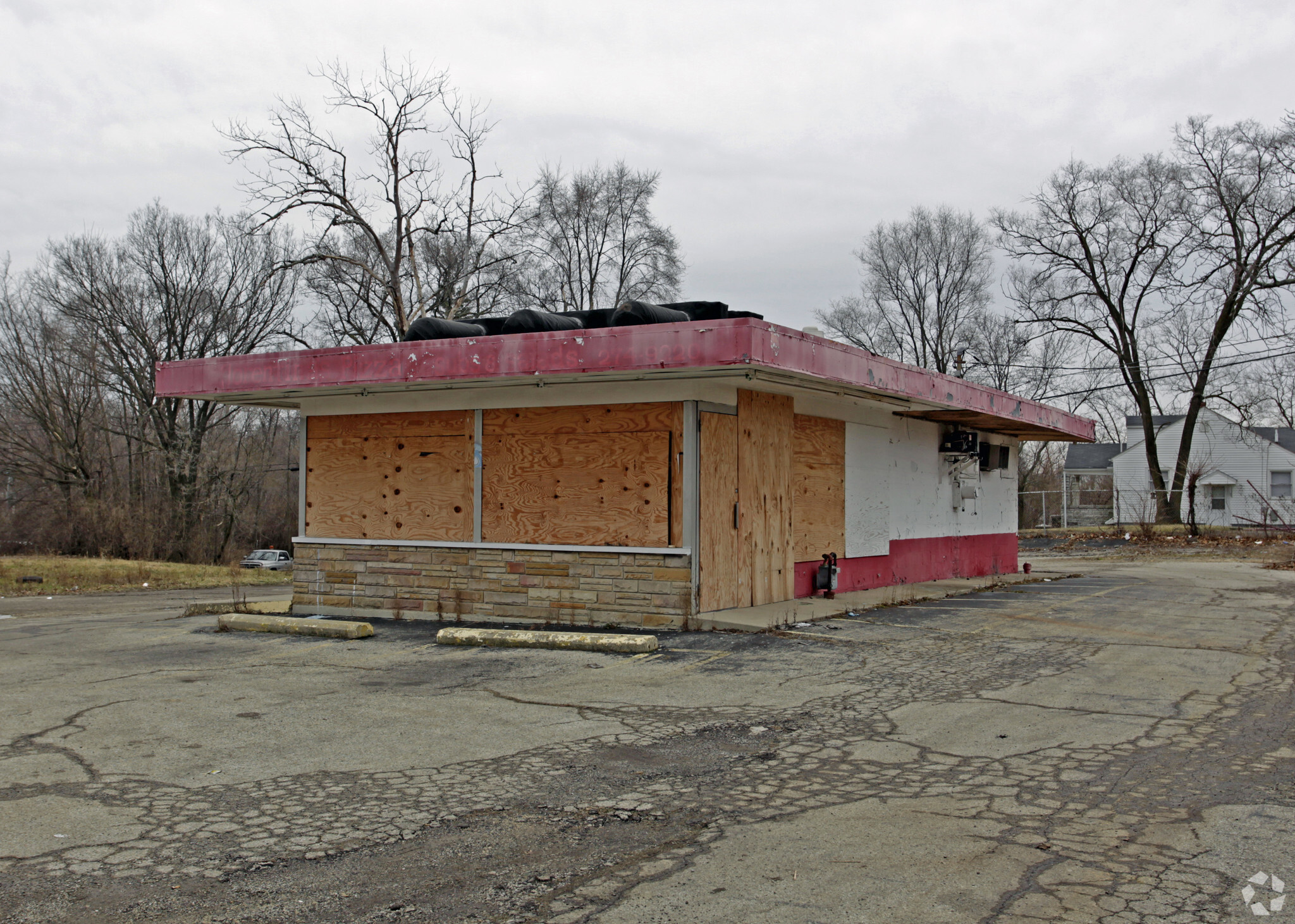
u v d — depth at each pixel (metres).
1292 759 6.16
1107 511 52.88
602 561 12.24
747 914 3.98
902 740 6.79
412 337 13.36
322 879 4.44
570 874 4.46
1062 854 4.59
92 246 42.44
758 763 6.29
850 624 12.28
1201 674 8.93
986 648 10.58
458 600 13.10
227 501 46.81
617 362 10.62
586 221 40.97
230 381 13.23
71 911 4.11
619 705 8.04
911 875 4.36
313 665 10.21
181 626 14.05
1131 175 42.06
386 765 6.36
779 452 13.63
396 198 33.06
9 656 11.27
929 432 18.27
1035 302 45.25
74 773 6.18
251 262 43.56
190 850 4.83
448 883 4.38
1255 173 38.56
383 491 13.73
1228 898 4.05
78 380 45.09
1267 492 48.31
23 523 47.03
